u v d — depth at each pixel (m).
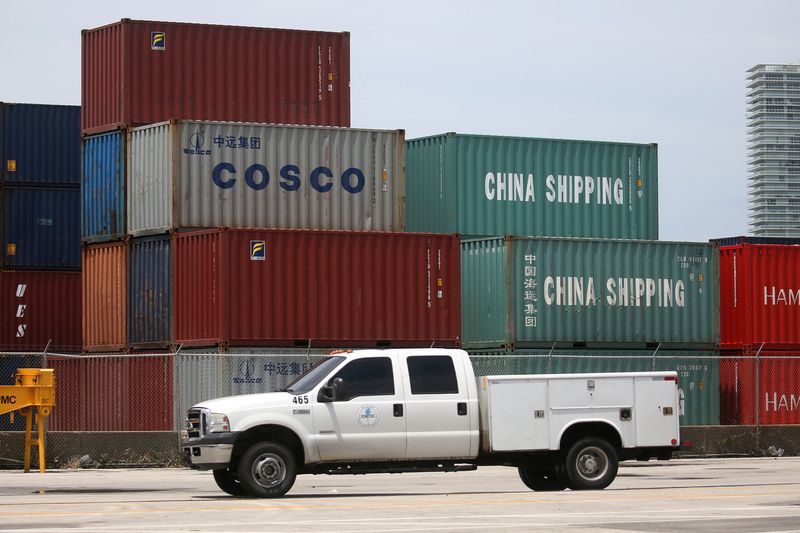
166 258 33.19
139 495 21.09
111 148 35.47
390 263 32.88
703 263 36.84
